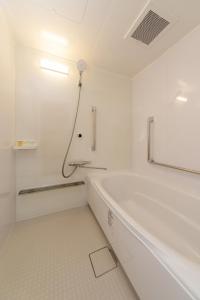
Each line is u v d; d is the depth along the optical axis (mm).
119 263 1115
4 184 1281
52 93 1775
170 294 585
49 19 1267
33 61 1664
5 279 984
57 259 1157
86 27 1350
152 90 1873
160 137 1752
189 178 1404
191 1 1074
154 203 1675
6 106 1312
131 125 2326
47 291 910
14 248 1267
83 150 2004
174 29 1334
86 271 1054
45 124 1755
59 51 1705
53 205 1876
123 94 2246
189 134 1383
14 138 1579
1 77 1188
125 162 2311
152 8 1135
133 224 881
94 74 2018
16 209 1670
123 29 1365
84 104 1975
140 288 792
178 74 1487
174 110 1545
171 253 644
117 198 1973
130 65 1962
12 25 1341
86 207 2027
